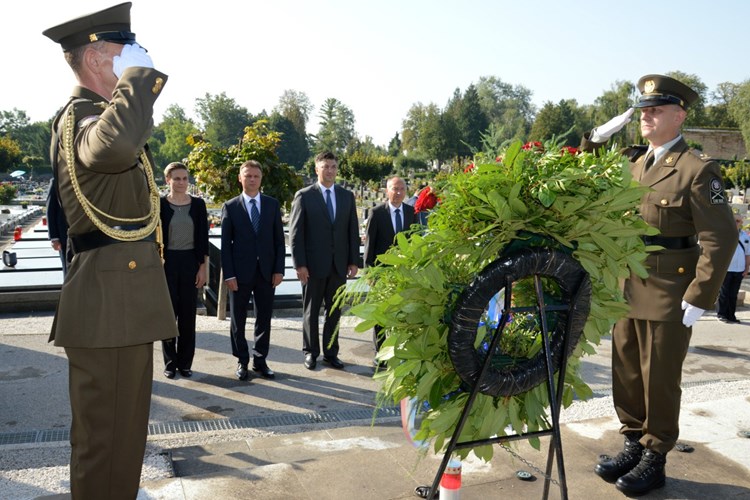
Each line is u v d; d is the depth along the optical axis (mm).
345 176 51688
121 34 2311
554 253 2359
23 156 86062
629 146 3861
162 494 3133
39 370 5914
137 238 2357
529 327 2625
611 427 4258
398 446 3904
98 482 2346
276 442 4172
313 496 3176
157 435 4523
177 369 6031
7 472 3387
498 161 2473
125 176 2287
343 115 115875
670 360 3365
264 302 6035
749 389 5383
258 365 6062
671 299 3346
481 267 2484
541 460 3723
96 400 2307
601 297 2684
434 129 85438
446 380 2445
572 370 2752
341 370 6363
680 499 3283
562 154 2469
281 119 98812
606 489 3387
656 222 3430
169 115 122000
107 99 2348
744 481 3484
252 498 3129
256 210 6008
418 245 2301
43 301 9070
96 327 2266
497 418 2449
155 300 2377
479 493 3258
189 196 6016
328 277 6375
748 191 46531
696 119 77625
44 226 20438
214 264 9961
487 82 109500
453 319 2250
